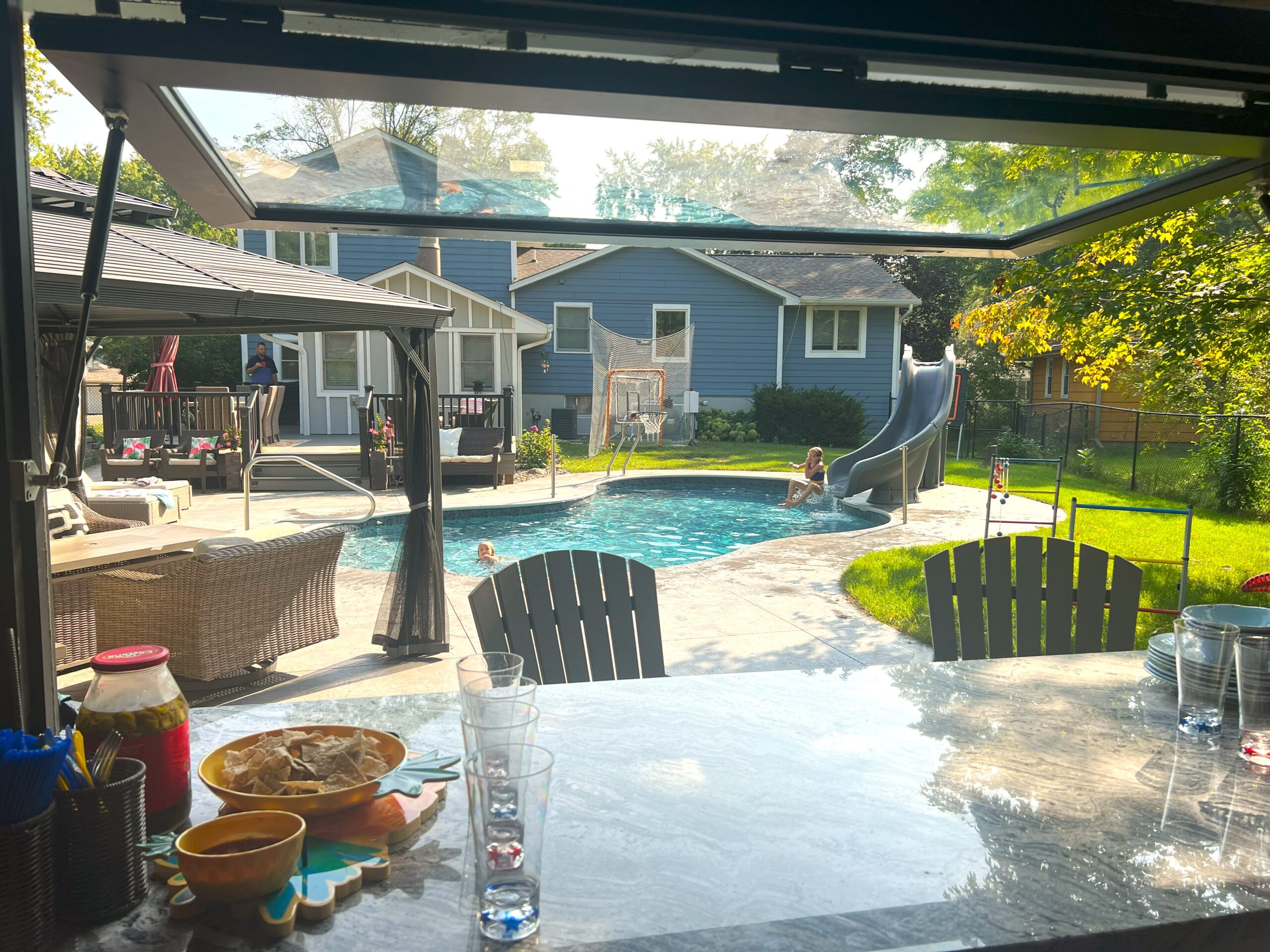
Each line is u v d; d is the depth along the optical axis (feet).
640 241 8.17
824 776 5.43
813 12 5.19
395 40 4.86
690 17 5.00
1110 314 23.67
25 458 4.40
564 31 4.87
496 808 3.74
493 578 9.36
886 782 5.34
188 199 6.75
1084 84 5.86
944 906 4.03
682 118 5.52
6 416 4.33
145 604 14.94
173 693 4.65
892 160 6.78
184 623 14.70
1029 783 5.36
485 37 4.92
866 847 4.56
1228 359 23.43
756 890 4.16
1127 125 6.09
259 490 43.70
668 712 6.56
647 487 51.06
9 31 4.25
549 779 3.84
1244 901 4.10
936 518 37.88
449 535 37.32
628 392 63.16
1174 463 49.52
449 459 45.78
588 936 3.78
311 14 4.60
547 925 3.86
